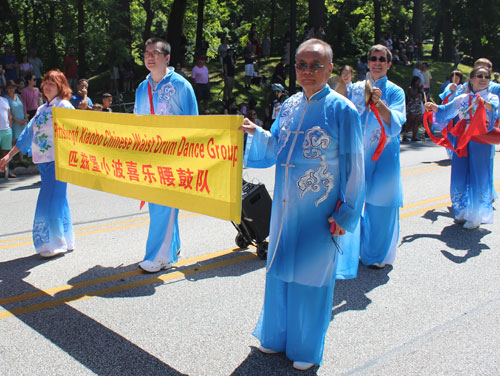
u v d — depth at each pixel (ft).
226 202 11.94
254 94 62.39
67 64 59.31
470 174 21.43
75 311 13.89
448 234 20.93
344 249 15.43
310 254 10.71
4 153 35.27
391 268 17.26
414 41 101.04
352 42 96.99
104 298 14.73
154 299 14.66
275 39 112.88
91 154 15.35
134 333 12.71
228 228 21.80
